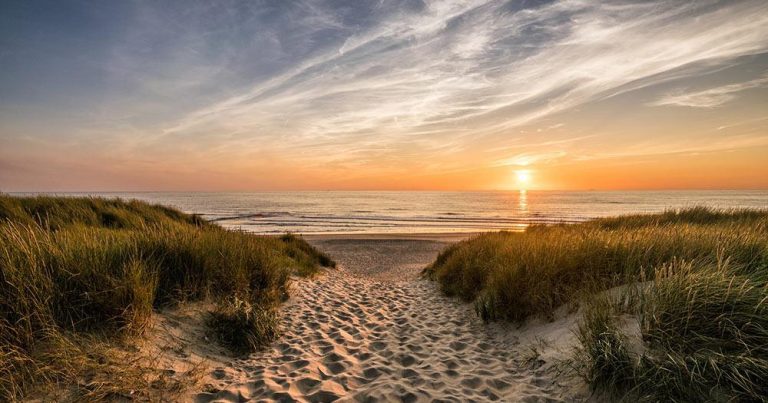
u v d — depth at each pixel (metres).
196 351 3.74
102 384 2.66
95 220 9.12
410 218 42.59
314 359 4.02
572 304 4.65
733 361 2.58
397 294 8.09
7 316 2.94
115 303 3.48
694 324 2.96
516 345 4.46
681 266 3.67
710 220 11.25
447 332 5.22
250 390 3.20
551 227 13.72
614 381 2.81
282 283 6.66
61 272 3.60
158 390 2.88
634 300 3.78
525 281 5.20
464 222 37.41
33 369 2.66
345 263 14.38
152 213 11.84
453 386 3.35
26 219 7.70
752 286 3.06
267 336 4.49
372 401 3.05
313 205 73.44
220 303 4.73
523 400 3.02
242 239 8.04
